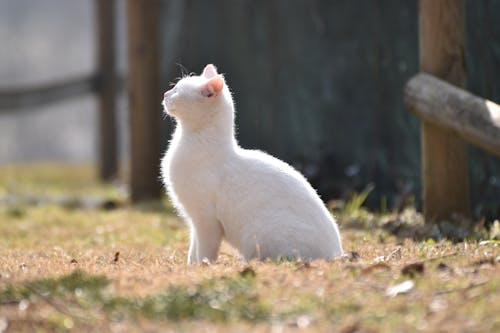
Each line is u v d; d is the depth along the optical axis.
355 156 20.16
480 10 16.36
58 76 82.81
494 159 15.79
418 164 18.12
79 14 83.38
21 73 82.75
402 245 11.70
